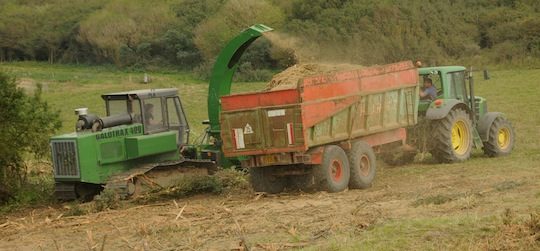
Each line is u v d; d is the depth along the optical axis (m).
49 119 21.53
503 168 19.91
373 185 18.86
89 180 19.08
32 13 95.56
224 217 15.17
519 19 65.38
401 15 60.59
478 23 65.31
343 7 60.84
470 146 22.84
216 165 21.11
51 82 70.12
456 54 61.78
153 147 20.16
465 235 11.30
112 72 78.38
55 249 13.73
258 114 17.47
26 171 21.52
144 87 64.31
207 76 67.69
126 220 16.19
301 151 17.19
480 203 14.09
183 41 76.06
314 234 12.52
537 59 61.16
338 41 55.78
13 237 15.37
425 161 23.31
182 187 19.64
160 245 12.87
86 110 19.81
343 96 18.11
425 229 11.80
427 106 22.72
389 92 19.86
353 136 18.59
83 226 15.90
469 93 24.28
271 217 14.63
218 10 76.75
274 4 65.81
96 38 83.38
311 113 17.19
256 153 17.67
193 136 28.84
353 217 13.61
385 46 56.56
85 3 94.75
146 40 79.94
